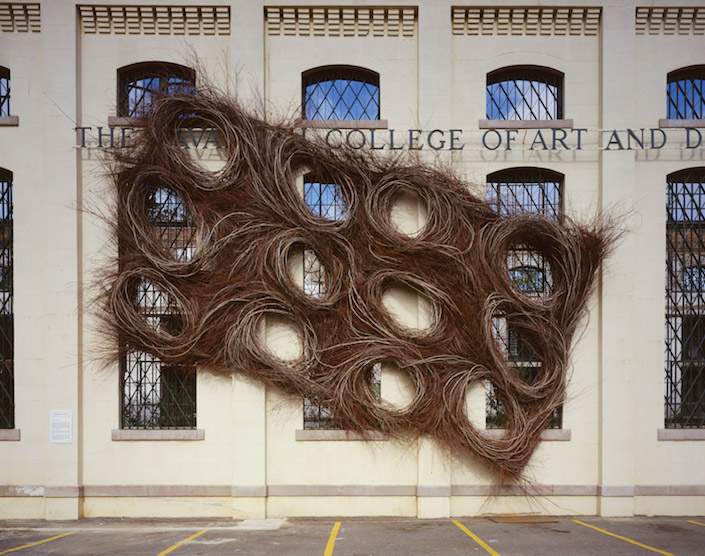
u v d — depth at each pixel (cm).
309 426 1048
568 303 1022
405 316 1043
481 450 997
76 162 1033
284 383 1009
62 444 1009
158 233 1055
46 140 1034
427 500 1009
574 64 1077
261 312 1007
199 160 1055
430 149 1045
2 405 1051
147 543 849
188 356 1023
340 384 1005
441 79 1052
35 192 1045
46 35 1034
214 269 1025
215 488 1022
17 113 1050
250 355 998
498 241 1018
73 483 1005
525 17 1071
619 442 1027
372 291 1020
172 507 1020
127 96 1086
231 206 1030
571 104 1077
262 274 1015
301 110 1062
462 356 1014
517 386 1003
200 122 1049
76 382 1016
